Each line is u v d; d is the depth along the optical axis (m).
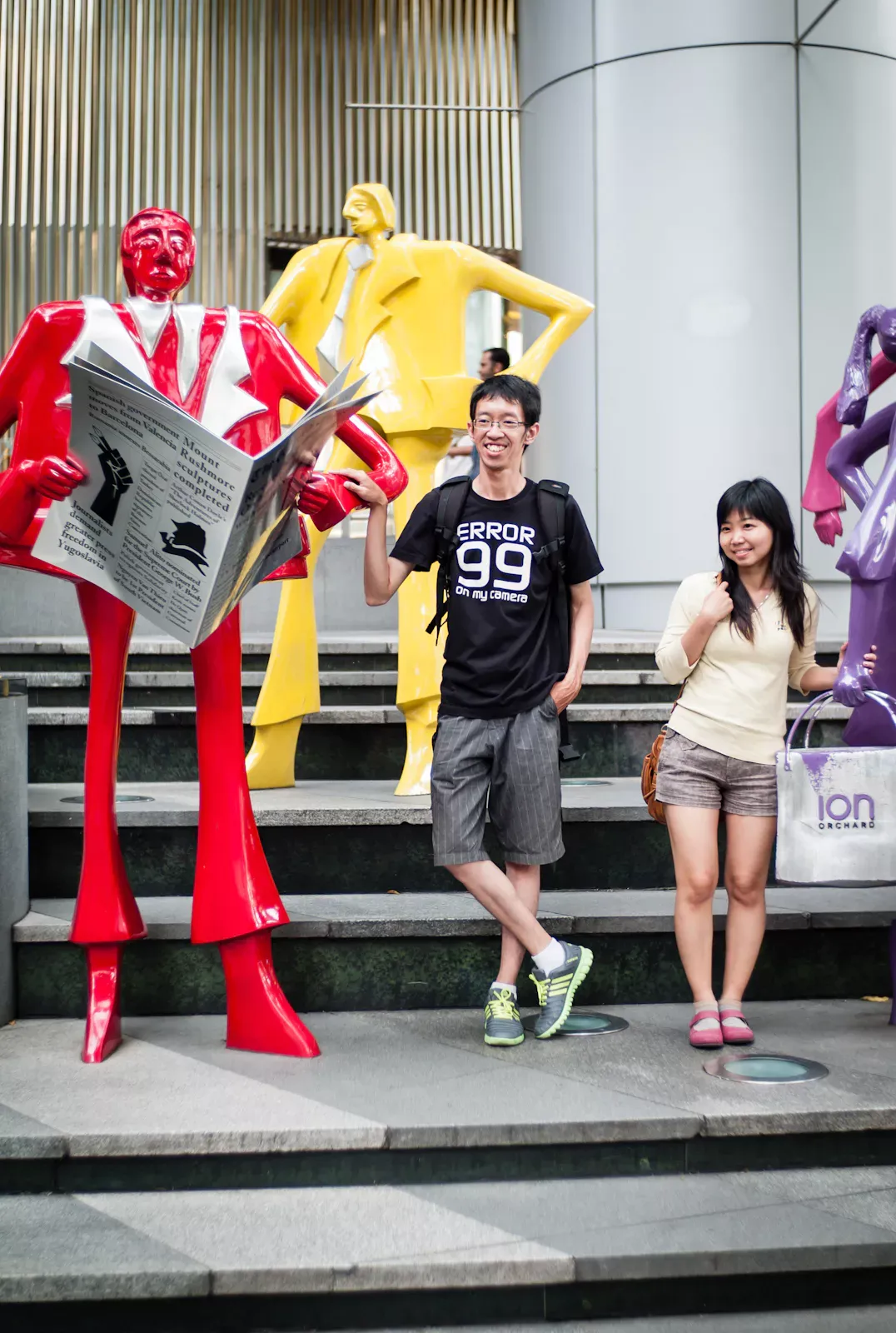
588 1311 2.14
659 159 6.95
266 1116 2.42
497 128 10.10
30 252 9.32
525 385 2.88
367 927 3.15
